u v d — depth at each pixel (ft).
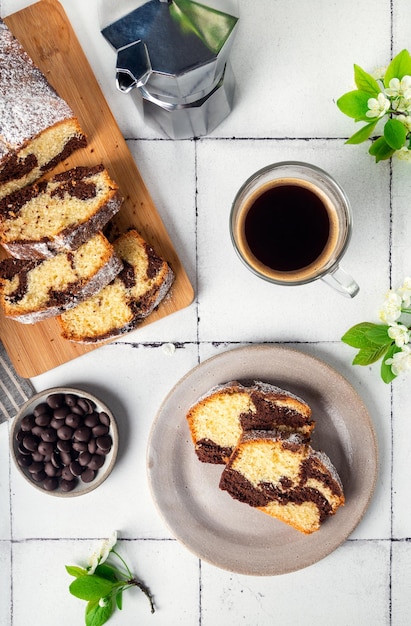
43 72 2.19
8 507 2.36
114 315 2.19
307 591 2.35
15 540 2.36
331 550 2.24
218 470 2.29
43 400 2.30
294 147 2.26
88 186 2.12
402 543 2.34
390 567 2.34
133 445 2.34
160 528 2.35
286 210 2.10
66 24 2.18
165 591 2.36
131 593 2.37
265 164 2.27
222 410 2.22
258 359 2.23
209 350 2.31
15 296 2.16
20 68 2.09
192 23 1.90
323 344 2.30
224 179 2.27
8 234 2.11
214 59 1.91
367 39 2.24
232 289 2.30
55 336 2.25
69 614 2.38
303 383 2.25
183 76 1.93
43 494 2.36
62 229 2.09
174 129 2.18
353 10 2.23
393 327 2.12
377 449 2.23
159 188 2.27
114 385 2.32
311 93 2.25
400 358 2.12
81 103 2.20
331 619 2.35
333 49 2.24
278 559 2.26
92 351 2.31
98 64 2.24
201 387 2.25
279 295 2.30
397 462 2.32
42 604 2.38
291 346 2.31
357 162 2.27
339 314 2.30
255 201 2.10
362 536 2.34
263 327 2.31
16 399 2.32
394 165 2.27
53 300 2.15
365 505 2.24
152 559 2.36
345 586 2.35
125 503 2.35
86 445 2.26
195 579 2.36
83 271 2.14
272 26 2.24
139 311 2.20
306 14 2.23
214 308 2.30
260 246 2.11
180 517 2.27
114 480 2.35
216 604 2.35
